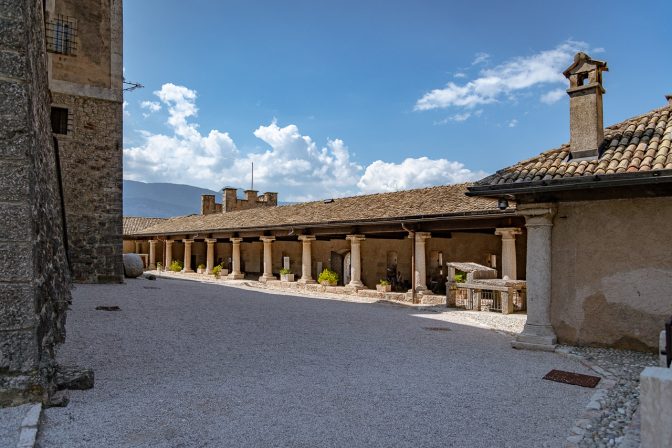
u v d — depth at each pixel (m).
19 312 4.09
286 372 5.60
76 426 3.75
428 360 6.48
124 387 4.78
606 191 7.05
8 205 4.13
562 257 7.44
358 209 17.58
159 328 7.86
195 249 32.53
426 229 14.52
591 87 7.36
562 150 7.96
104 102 15.02
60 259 8.98
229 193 33.91
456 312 12.28
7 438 3.35
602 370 5.92
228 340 7.29
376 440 3.68
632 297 6.87
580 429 3.99
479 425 4.06
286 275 21.08
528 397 4.88
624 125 8.07
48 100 8.45
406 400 4.67
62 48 14.38
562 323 7.40
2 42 4.23
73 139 14.43
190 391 4.73
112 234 14.95
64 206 14.08
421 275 14.74
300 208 21.64
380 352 6.90
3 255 4.08
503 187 7.25
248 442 3.56
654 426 2.80
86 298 10.73
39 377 4.11
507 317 11.30
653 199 6.75
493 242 16.05
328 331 8.54
